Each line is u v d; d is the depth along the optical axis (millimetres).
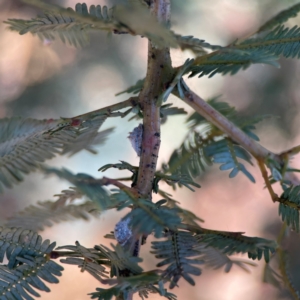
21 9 1315
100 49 1366
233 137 604
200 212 1463
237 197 1463
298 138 1259
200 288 1393
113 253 578
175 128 1157
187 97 602
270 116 666
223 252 580
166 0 588
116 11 556
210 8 1236
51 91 1392
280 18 613
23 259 590
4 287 586
